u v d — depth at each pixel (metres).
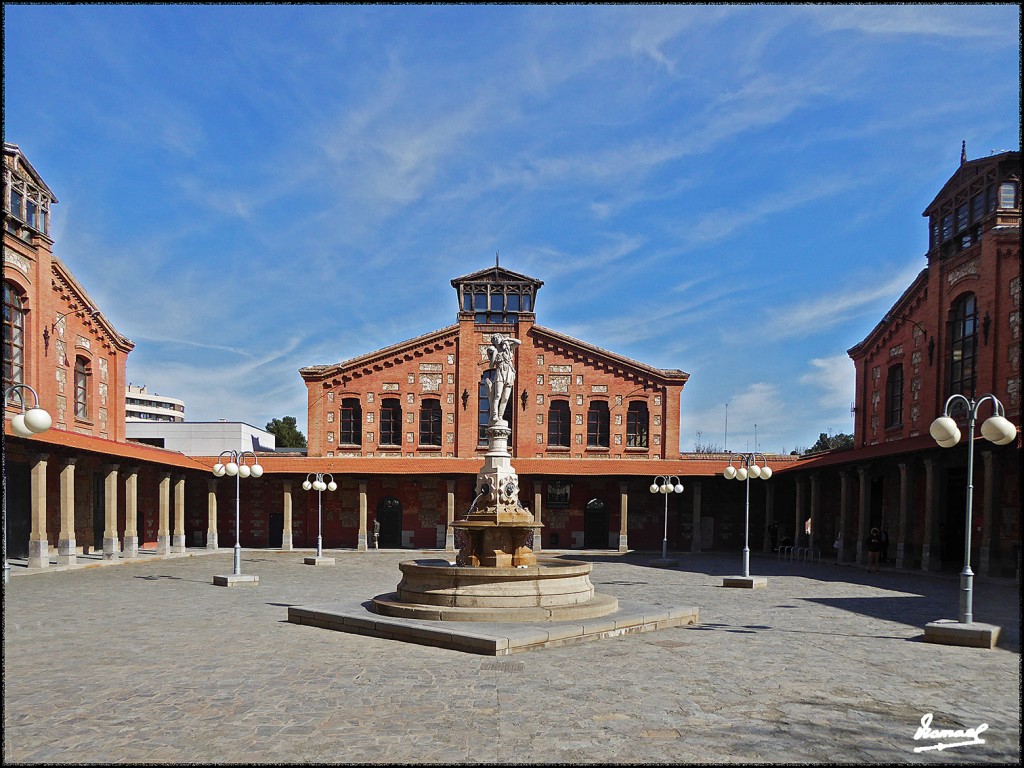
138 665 13.80
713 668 13.53
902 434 40.72
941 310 36.81
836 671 13.37
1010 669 13.60
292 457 51.84
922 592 25.59
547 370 53.56
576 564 21.86
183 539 45.38
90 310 40.78
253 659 14.27
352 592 25.48
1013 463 30.95
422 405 53.69
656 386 53.38
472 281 54.16
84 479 41.97
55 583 28.12
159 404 171.50
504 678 12.71
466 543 19.91
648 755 9.10
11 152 33.97
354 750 9.23
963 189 35.53
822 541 49.16
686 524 52.75
